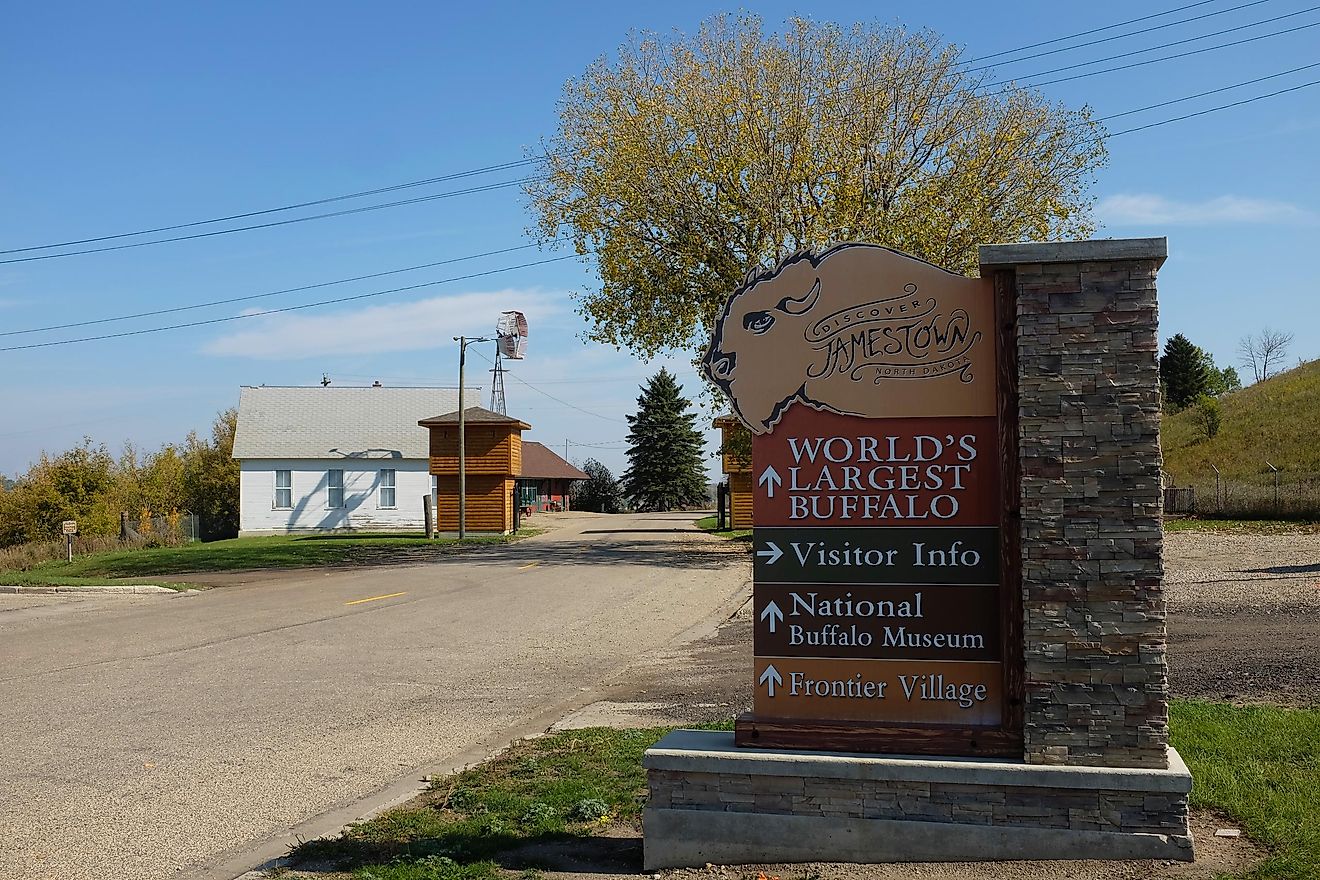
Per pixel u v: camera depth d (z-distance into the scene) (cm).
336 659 1401
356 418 5322
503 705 1096
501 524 4447
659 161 2834
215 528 6012
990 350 573
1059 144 2756
